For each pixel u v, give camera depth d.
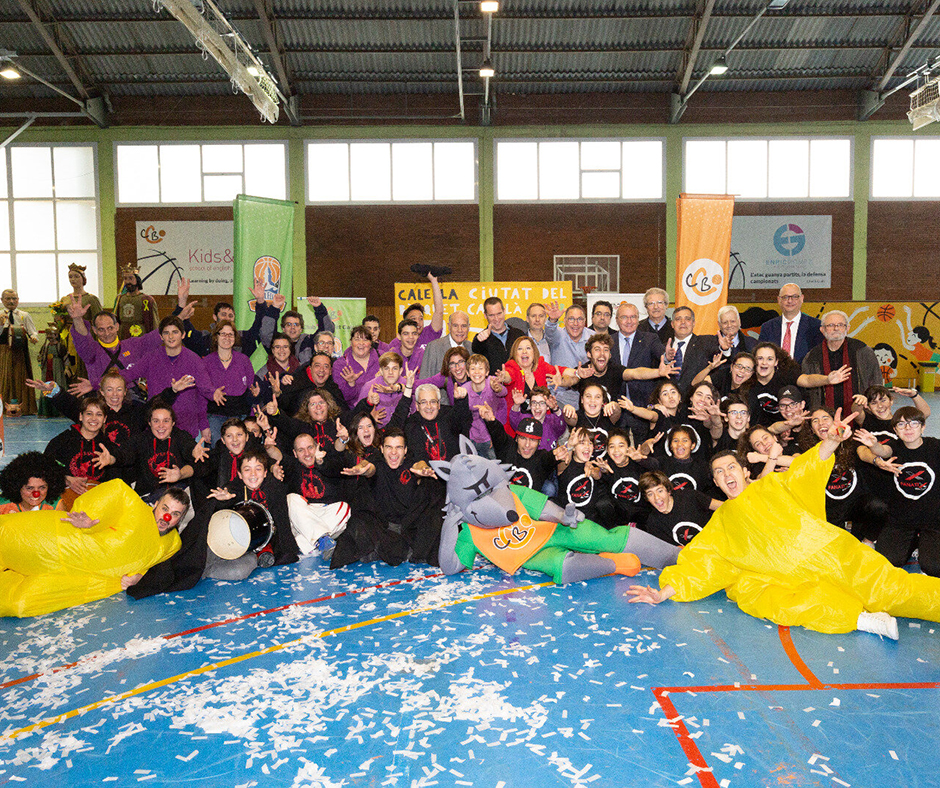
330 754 3.01
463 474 5.30
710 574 4.73
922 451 5.09
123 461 5.88
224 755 3.03
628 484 5.72
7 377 17.31
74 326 7.24
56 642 4.24
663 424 6.36
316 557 6.04
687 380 7.09
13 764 3.00
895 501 5.18
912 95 15.73
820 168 19.92
